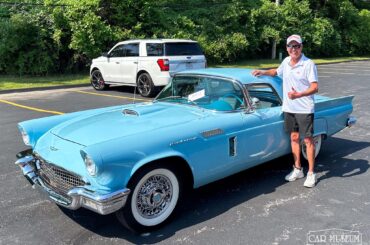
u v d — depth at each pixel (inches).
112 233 148.1
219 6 930.7
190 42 486.0
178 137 149.6
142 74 476.7
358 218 158.4
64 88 559.8
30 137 173.0
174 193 154.1
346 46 1268.5
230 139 167.8
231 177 204.5
